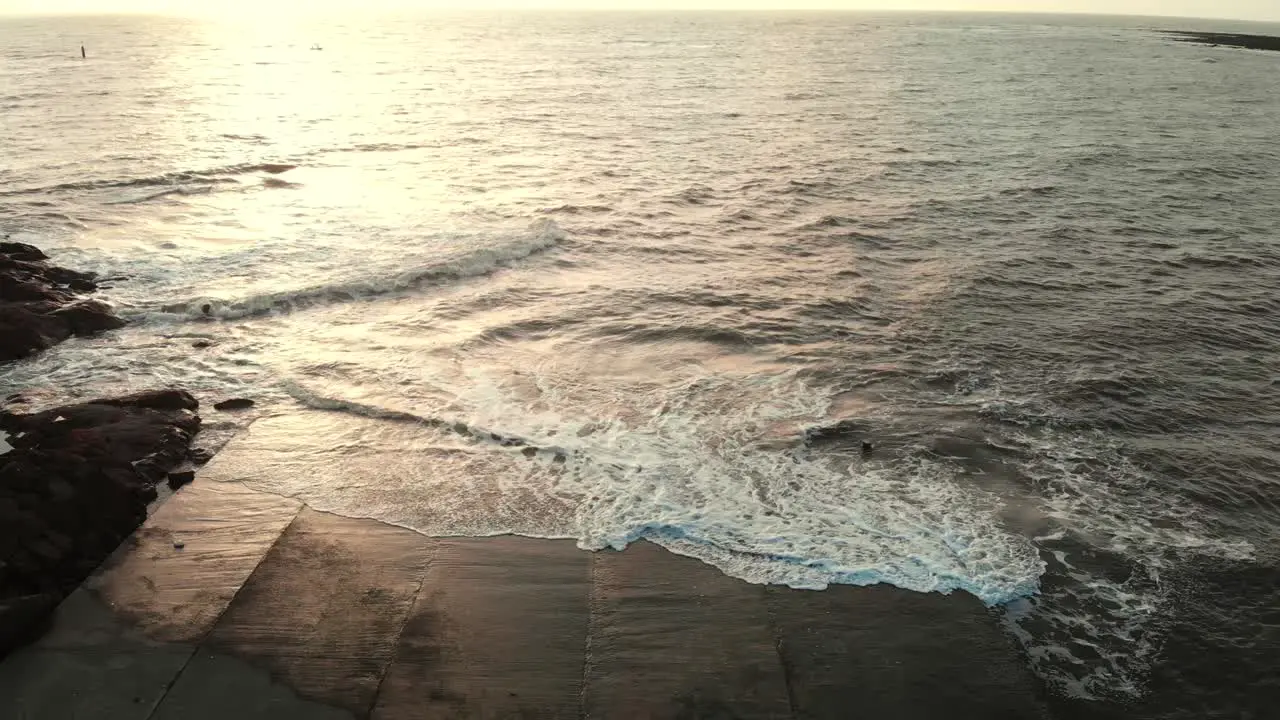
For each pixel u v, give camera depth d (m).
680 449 9.62
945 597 7.34
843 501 8.67
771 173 25.44
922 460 9.51
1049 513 8.62
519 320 13.51
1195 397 11.39
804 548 7.90
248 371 11.48
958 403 10.98
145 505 8.23
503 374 11.51
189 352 12.06
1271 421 10.78
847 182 24.33
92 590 7.08
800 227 19.45
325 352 12.12
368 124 33.94
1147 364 12.36
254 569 7.41
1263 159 29.03
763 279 15.79
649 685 6.28
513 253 16.83
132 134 29.80
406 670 6.35
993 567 7.74
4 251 15.09
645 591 7.29
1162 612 7.30
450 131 32.47
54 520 7.56
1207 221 20.59
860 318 13.91
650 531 8.12
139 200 20.53
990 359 12.39
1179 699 6.44
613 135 32.34
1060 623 7.13
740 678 6.38
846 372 11.82
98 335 12.50
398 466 9.16
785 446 9.71
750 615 7.04
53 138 28.58
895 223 19.98
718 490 8.81
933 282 15.74
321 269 15.47
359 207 20.36
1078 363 12.32
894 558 7.81
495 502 8.55
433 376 11.39
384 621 6.85
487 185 23.11
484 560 7.64
